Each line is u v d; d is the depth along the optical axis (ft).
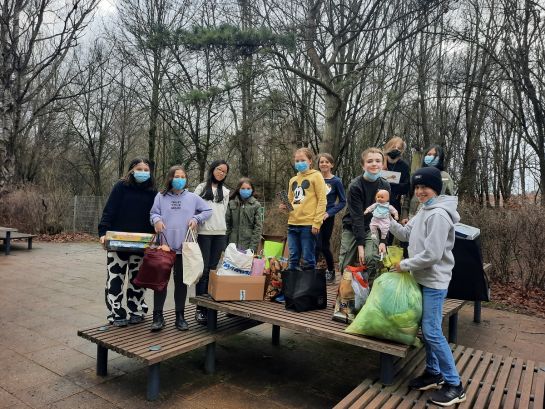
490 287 26.18
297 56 45.39
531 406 8.99
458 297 11.46
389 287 9.95
